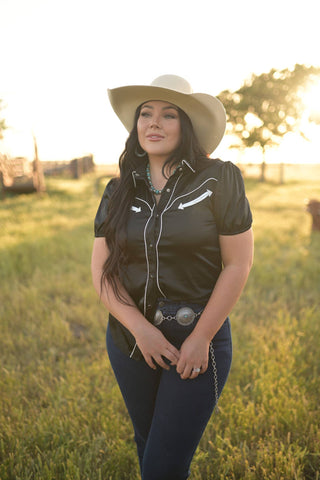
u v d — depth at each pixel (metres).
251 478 2.09
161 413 1.57
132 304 1.63
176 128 1.60
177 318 1.55
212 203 1.52
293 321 4.00
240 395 2.80
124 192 1.63
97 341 3.86
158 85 1.60
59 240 7.93
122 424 2.62
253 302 4.77
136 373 1.68
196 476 2.11
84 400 2.80
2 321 4.24
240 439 2.44
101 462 2.31
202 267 1.54
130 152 1.72
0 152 17.25
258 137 43.22
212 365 1.57
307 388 2.89
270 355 3.36
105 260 1.71
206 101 1.58
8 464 2.28
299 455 2.21
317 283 5.48
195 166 1.58
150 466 1.59
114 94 1.74
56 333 3.94
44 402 2.87
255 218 11.84
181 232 1.50
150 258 1.55
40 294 5.09
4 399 2.83
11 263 6.09
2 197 16.50
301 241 8.32
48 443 2.42
